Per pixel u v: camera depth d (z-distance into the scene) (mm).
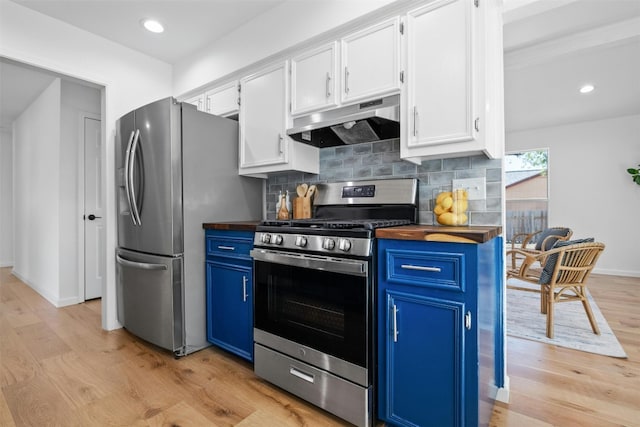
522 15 1604
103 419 1454
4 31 2072
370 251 1362
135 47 2676
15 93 3674
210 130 2260
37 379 1794
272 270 1727
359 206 2049
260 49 2238
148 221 2172
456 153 1561
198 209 2172
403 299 1308
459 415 1189
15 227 4641
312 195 2264
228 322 2033
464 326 1175
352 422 1402
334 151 2268
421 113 1583
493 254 1485
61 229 3242
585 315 2939
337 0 1843
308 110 2010
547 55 2619
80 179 3393
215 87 2660
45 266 3543
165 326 2064
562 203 5160
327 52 1930
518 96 3834
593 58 2906
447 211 1655
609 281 4305
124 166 2383
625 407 1554
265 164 2236
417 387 1283
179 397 1632
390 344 1345
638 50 2756
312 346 1548
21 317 2871
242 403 1592
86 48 2441
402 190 1882
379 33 1725
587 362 2027
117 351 2160
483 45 1433
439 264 1226
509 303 3363
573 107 4262
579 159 5020
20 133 4449
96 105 3529
